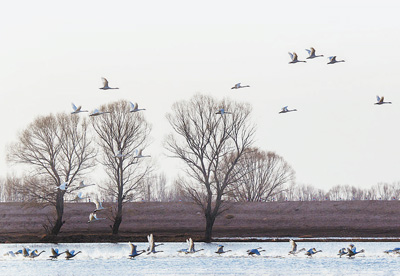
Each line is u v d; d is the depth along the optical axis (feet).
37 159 370.94
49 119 373.81
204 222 431.02
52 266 258.78
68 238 371.35
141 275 235.20
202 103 360.69
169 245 346.74
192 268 251.19
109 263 266.36
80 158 376.89
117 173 381.40
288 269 248.32
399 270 245.04
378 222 428.56
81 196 222.89
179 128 358.64
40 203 378.53
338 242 364.38
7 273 242.37
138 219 431.02
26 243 362.74
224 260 273.75
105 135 379.76
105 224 424.46
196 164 359.87
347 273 238.48
